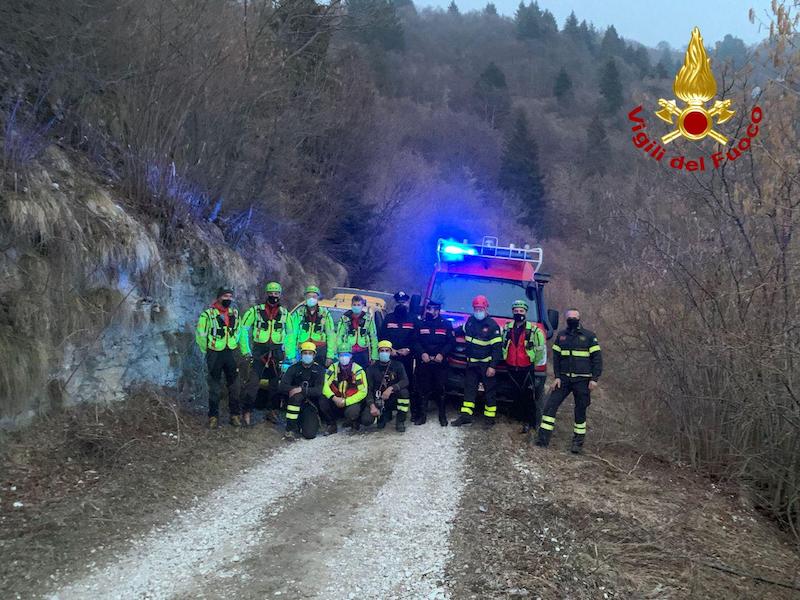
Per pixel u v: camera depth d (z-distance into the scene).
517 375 8.63
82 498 5.63
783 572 5.58
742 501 7.20
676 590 4.87
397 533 5.33
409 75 62.50
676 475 7.78
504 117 64.12
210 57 10.46
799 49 6.57
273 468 6.91
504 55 81.38
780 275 7.18
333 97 17.14
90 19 8.77
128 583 4.41
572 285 30.25
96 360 7.31
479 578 4.57
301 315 8.53
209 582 4.46
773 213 6.98
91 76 8.70
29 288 6.52
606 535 5.66
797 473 7.09
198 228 10.03
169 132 10.09
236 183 12.02
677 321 8.38
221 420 8.41
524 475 6.78
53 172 7.55
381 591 4.42
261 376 8.41
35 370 6.33
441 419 8.72
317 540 5.16
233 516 5.61
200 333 7.92
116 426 7.13
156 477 6.28
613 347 11.97
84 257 7.15
